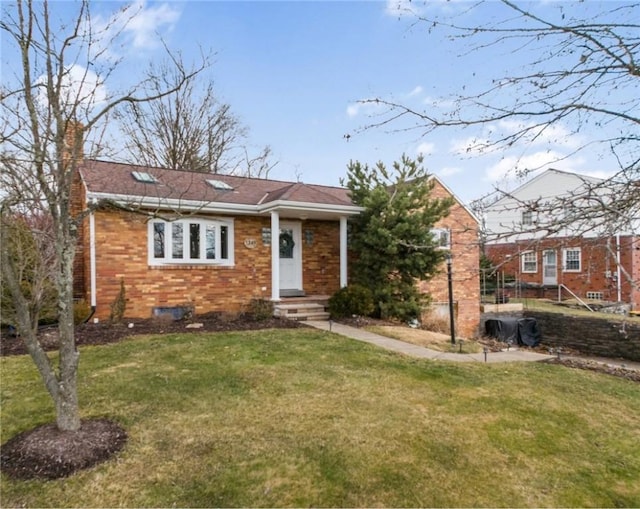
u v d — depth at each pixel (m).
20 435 3.74
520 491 3.27
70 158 3.66
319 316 10.96
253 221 11.86
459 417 4.60
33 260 5.87
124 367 6.06
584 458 3.85
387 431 4.16
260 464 3.47
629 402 5.38
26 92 3.33
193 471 3.33
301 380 5.64
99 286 9.71
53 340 7.61
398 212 11.12
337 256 13.36
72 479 3.16
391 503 3.03
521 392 5.52
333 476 3.33
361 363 6.61
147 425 4.12
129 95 4.21
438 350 7.94
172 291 10.62
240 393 5.09
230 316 10.43
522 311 16.61
